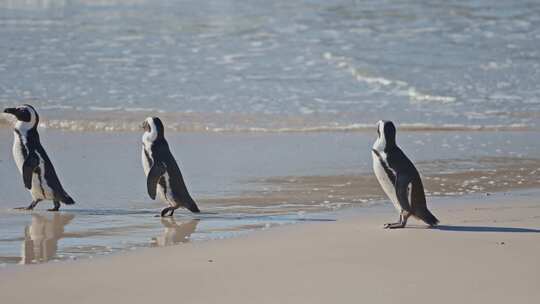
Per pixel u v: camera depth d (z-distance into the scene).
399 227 11.36
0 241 10.86
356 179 15.47
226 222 12.05
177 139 19.23
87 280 8.83
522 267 9.09
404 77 25.98
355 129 20.50
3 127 20.14
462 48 30.33
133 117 21.20
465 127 20.62
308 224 11.77
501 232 10.98
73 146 18.36
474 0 39.34
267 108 22.41
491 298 8.01
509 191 14.45
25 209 13.05
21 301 8.13
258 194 14.23
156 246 10.55
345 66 27.34
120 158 17.25
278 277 8.85
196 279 8.81
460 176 15.70
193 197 14.02
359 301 8.00
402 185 11.28
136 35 32.75
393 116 21.78
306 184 15.04
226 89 24.45
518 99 23.50
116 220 12.26
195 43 31.28
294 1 40.44
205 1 41.06
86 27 34.28
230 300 8.09
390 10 37.78
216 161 17.06
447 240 10.50
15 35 32.31
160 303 8.03
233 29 33.94
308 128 20.48
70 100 22.84
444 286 8.42
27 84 24.67
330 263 9.40
